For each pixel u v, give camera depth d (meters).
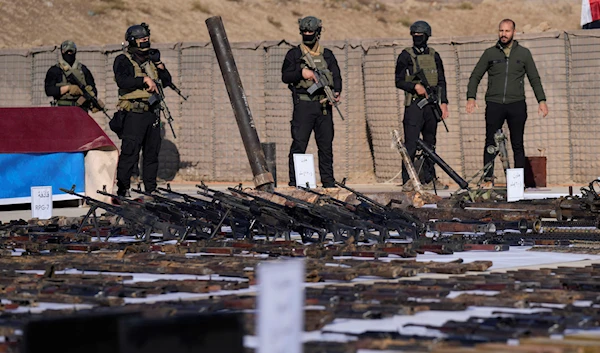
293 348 13.09
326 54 63.31
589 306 23.67
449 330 20.31
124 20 189.50
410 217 41.28
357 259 33.72
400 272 29.17
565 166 80.88
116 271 31.20
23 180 62.62
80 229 41.44
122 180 65.50
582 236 40.84
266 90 86.12
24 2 184.75
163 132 89.38
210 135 88.19
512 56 68.94
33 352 14.24
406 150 65.50
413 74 67.44
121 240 42.06
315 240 39.47
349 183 83.75
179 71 89.00
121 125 65.44
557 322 20.97
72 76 73.94
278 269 12.95
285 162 85.69
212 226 40.78
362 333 20.14
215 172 88.25
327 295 24.92
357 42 85.06
